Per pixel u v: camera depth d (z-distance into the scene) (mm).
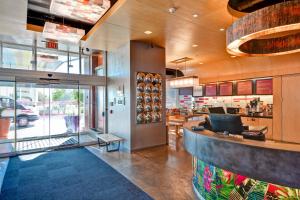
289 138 6828
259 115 7586
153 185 3592
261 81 7902
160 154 5559
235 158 2385
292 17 2412
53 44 6301
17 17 4051
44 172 4223
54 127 7562
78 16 3525
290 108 6879
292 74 6867
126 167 4520
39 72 6117
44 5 4293
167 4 3553
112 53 6910
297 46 3855
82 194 3258
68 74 6609
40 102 7227
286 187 2076
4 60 6117
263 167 2141
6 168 4461
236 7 3822
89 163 4809
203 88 10344
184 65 9734
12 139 6555
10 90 6297
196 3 3504
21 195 3217
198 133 3039
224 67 8969
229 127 3102
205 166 2973
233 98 9312
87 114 8273
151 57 6301
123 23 4438
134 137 5906
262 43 4086
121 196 3193
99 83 7188
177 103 11938
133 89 5914
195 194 3264
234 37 2984
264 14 2555
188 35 5262
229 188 2584
